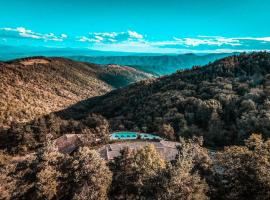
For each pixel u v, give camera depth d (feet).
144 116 401.70
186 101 392.68
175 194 84.94
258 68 497.87
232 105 353.51
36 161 124.47
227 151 109.91
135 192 117.80
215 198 102.58
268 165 91.97
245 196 93.50
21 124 377.09
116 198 120.57
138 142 274.36
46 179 109.09
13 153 321.11
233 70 515.09
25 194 114.11
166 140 296.30
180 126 338.95
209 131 317.63
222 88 426.10
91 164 113.39
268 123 280.51
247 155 96.73
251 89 391.24
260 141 131.85
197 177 91.56
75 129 391.45
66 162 120.06
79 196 101.60
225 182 105.50
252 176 90.53
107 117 495.82
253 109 322.14
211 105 348.38
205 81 481.46
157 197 88.53
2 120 489.67
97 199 104.53
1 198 109.91
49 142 139.95
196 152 144.56
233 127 312.91
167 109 392.06
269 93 358.43
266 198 87.20
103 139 280.51
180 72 640.99
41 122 367.45
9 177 121.19
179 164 99.19
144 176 114.32
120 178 125.39
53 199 113.19
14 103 584.81
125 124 391.04
